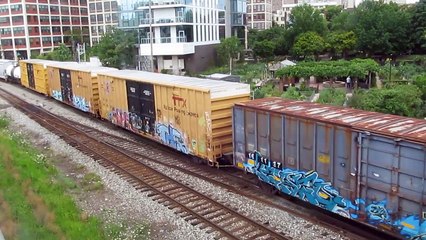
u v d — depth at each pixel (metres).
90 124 28.03
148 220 13.16
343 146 11.10
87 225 12.66
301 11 72.81
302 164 12.54
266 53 71.06
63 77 33.81
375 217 10.59
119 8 69.62
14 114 31.84
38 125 27.59
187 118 17.97
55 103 37.41
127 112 23.47
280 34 75.00
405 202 9.80
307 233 11.73
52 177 17.38
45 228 12.16
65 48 84.50
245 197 14.50
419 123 10.98
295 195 13.08
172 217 13.23
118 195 15.34
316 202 12.33
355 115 12.31
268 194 14.70
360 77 39.41
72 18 113.19
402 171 9.72
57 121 28.83
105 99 26.41
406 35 60.09
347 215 11.38
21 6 99.31
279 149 13.32
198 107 17.05
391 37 59.66
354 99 27.42
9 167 17.30
